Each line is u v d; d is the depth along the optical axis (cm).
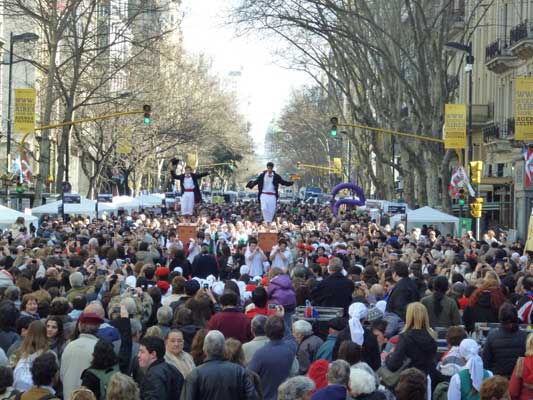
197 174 3428
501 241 3553
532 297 1427
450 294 1634
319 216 5612
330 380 859
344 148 10819
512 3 5091
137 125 6500
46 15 4859
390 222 4281
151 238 2683
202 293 1362
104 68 6350
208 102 8431
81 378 992
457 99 6456
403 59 4934
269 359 1049
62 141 4912
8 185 4781
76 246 2380
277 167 19638
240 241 2756
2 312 1202
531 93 3238
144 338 1005
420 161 4525
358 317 1130
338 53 5225
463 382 985
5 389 924
